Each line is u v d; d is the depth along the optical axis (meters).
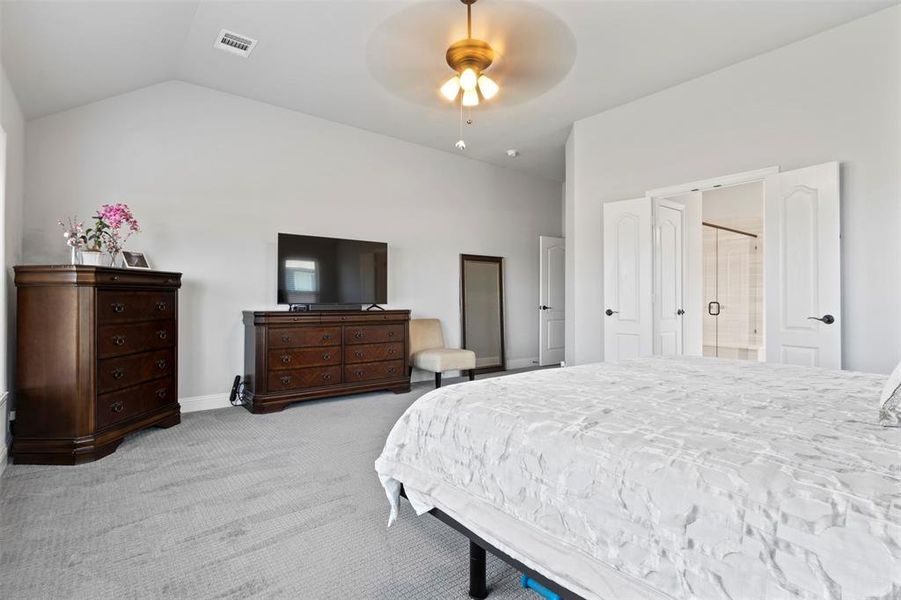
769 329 3.26
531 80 3.68
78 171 3.46
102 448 2.75
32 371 2.66
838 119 3.03
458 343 5.83
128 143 3.66
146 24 2.87
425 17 2.91
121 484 2.36
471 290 6.00
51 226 3.35
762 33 3.10
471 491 1.27
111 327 2.86
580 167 4.58
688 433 1.04
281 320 3.91
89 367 2.70
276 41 3.23
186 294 3.90
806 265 3.08
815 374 1.82
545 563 1.05
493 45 3.18
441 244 5.67
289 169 4.46
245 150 4.21
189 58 3.51
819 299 3.02
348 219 4.86
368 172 5.00
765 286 3.30
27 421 2.65
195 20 3.00
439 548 1.79
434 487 1.38
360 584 1.55
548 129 4.86
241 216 4.18
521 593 1.50
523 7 2.79
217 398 4.04
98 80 3.27
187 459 2.74
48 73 2.89
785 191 3.20
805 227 3.09
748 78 3.43
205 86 3.98
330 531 1.91
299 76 3.76
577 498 1.01
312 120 4.60
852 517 0.69
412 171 5.39
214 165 4.05
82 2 2.41
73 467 2.60
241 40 3.23
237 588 1.53
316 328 4.12
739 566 0.75
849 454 0.89
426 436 1.44
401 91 4.00
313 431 3.32
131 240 3.66
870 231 2.91
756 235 6.01
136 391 3.07
